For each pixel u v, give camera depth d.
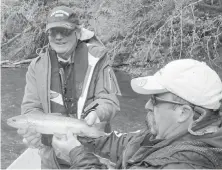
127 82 9.20
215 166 1.48
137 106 6.80
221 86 1.63
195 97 1.57
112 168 2.11
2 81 8.45
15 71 9.94
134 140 1.98
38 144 2.76
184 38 10.05
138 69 10.34
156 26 10.91
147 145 1.73
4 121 5.72
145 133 1.95
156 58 10.33
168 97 1.61
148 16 10.86
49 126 2.61
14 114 6.09
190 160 1.47
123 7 11.16
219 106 1.61
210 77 1.60
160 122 1.64
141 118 6.15
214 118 1.61
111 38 11.38
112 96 2.97
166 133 1.64
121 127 5.72
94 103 2.92
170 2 10.56
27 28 11.76
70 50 2.94
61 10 2.92
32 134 2.70
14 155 4.61
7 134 5.23
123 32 11.12
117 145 2.25
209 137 1.55
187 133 1.58
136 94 7.68
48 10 11.95
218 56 9.59
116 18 11.16
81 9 11.88
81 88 2.96
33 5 11.93
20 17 11.91
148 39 10.54
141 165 1.56
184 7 9.40
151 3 11.00
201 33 10.31
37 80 2.97
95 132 2.64
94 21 11.37
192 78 1.58
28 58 11.60
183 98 1.58
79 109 2.93
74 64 2.98
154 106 1.66
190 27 10.21
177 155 1.49
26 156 3.49
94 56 3.01
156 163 1.50
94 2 11.77
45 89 2.95
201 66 1.62
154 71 10.05
